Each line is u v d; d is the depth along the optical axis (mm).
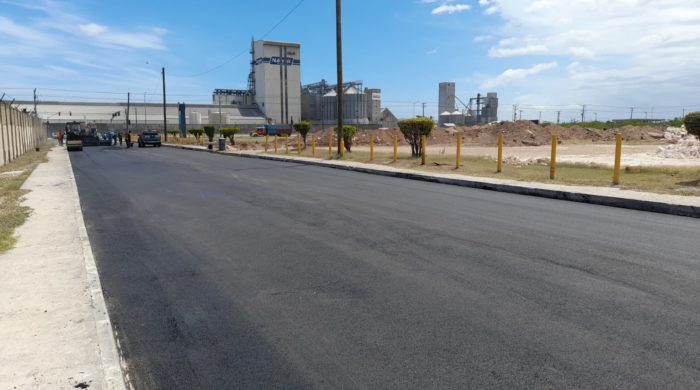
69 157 33312
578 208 10531
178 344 4168
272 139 70500
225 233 8359
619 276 5645
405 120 24094
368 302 4980
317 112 152500
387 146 47312
